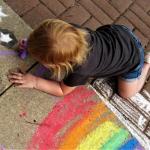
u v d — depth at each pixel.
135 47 2.41
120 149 2.41
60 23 1.98
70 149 2.29
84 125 2.40
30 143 2.21
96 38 2.20
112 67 2.34
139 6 3.18
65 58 1.96
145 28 3.09
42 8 2.81
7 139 2.17
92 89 2.54
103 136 2.41
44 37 1.93
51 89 2.35
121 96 2.65
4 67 2.35
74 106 2.43
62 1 2.91
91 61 2.13
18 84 2.32
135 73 2.50
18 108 2.28
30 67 2.42
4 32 2.48
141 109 2.65
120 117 2.54
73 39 1.95
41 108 2.34
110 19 3.01
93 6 3.00
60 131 2.32
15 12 2.70
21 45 2.43
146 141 2.51
